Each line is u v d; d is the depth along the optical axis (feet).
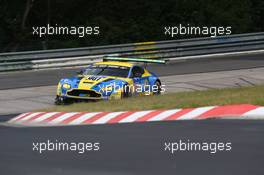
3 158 88.94
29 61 330.54
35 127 131.95
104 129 119.85
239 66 319.27
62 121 141.90
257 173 72.84
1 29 444.96
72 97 195.11
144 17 468.34
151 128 116.57
